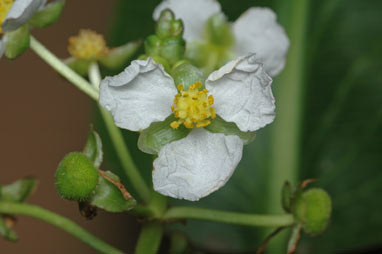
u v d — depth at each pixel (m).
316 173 0.16
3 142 0.19
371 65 0.16
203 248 0.16
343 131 0.16
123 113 0.12
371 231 0.16
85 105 0.20
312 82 0.16
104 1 0.20
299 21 0.17
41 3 0.13
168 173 0.12
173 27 0.12
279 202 0.16
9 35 0.13
